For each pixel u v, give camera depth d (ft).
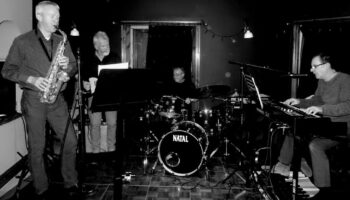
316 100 12.46
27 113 9.66
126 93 8.59
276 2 18.19
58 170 12.73
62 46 9.90
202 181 12.16
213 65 18.83
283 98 18.42
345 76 11.38
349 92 11.09
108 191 11.07
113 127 14.83
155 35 18.93
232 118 15.38
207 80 18.90
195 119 14.76
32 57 9.55
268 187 11.37
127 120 17.16
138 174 12.85
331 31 16.97
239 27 18.56
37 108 9.68
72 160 10.70
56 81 9.96
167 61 19.10
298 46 17.84
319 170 10.44
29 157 9.91
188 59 19.03
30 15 14.33
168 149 12.62
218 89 14.34
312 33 17.39
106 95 8.43
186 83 15.66
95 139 14.90
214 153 14.87
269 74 18.52
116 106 8.61
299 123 9.58
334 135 9.77
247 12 18.44
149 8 18.49
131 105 8.86
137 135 17.31
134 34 19.25
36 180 10.02
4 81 10.79
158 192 11.10
